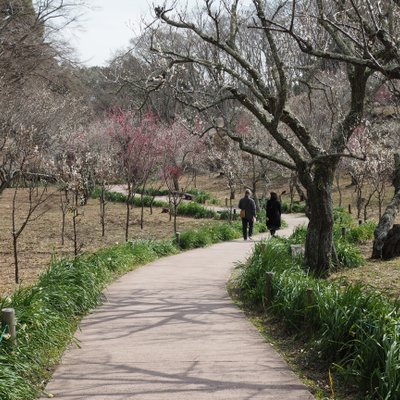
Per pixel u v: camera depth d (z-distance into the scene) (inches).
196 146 1234.0
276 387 204.7
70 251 625.0
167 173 1107.9
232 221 1053.2
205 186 1899.6
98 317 322.3
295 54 528.7
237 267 501.0
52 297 303.6
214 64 410.9
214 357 243.6
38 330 250.5
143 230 884.0
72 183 679.7
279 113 401.7
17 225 876.6
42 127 786.8
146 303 361.1
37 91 960.3
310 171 434.3
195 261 575.5
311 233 452.8
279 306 309.0
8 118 629.0
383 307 234.4
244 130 1312.7
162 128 1201.4
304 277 359.3
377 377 194.2
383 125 933.8
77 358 243.1
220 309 344.2
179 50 472.7
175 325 303.6
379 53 347.9
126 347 260.1
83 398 194.1
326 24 382.9
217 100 416.8
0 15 1021.8
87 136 1155.9
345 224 791.7
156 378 214.8
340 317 240.8
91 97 1728.6
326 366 231.8
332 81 758.5
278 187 1745.8
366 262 521.7
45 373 224.8
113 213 1118.4
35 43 1035.3
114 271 479.8
